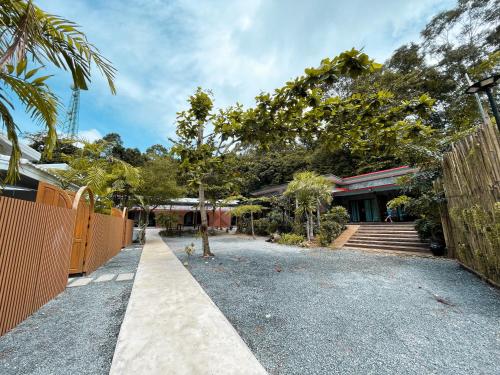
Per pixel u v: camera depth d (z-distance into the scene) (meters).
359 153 6.84
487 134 4.29
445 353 2.40
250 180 28.08
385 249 9.59
